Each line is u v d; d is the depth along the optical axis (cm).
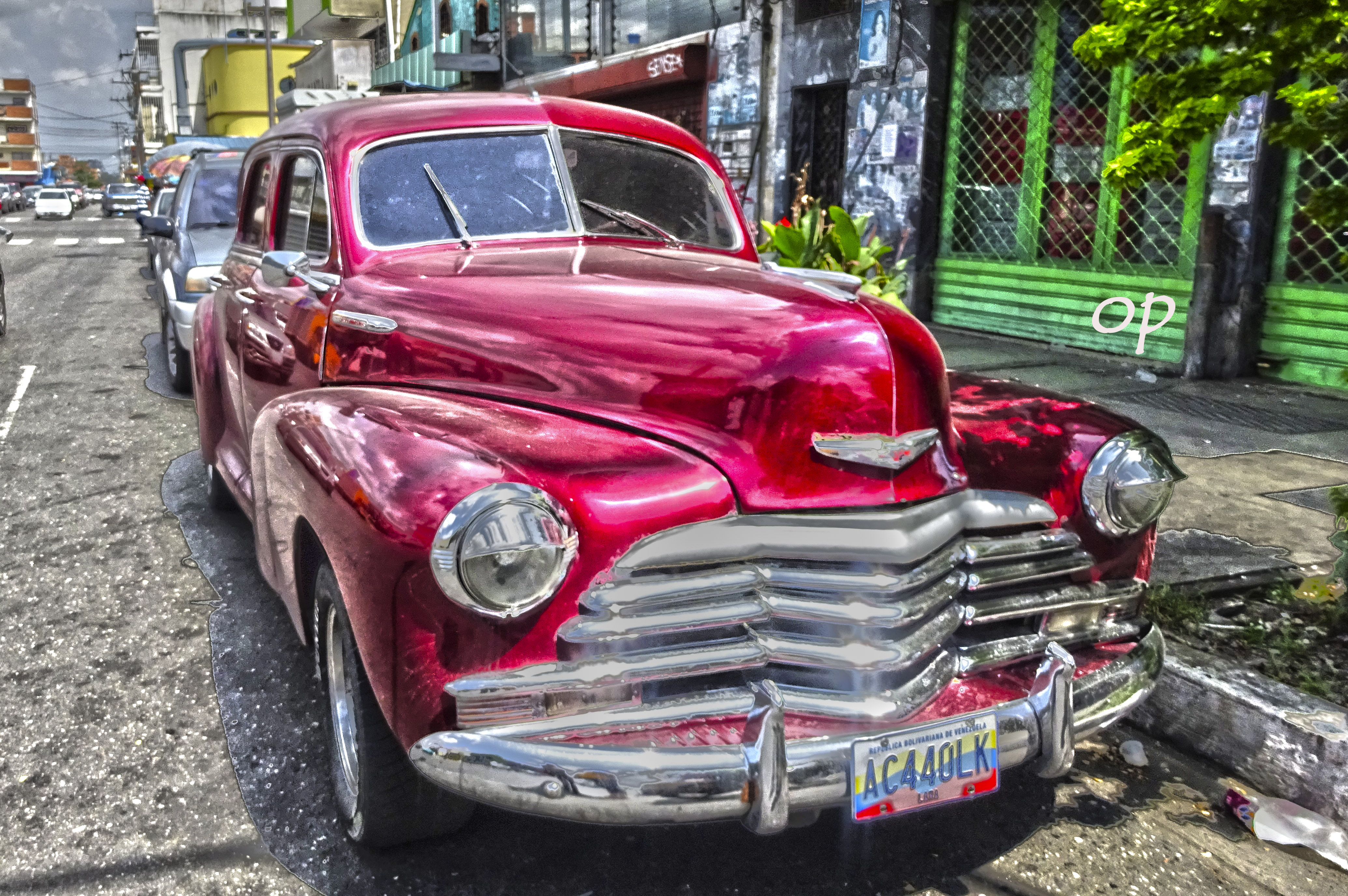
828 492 232
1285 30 314
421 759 208
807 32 1220
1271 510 500
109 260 2077
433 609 209
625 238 352
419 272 308
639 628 210
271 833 270
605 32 1717
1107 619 271
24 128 16725
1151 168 340
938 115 1073
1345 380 350
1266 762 296
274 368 355
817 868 261
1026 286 1003
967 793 227
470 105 364
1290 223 789
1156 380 810
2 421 707
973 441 280
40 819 275
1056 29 955
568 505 213
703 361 242
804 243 667
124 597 420
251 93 4550
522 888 250
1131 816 287
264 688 347
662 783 200
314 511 242
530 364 262
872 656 219
